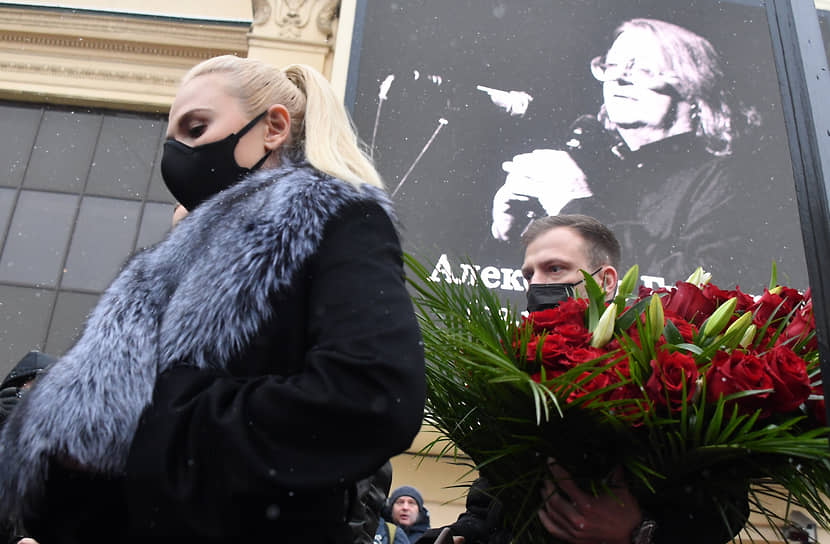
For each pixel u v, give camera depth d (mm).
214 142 1029
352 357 784
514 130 6000
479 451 1168
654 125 6074
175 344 836
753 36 6422
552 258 1729
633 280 1352
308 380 773
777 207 5898
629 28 6352
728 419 1055
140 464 755
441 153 5867
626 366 1097
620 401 1022
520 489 1187
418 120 5957
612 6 6434
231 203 943
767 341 1189
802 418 1040
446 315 1201
